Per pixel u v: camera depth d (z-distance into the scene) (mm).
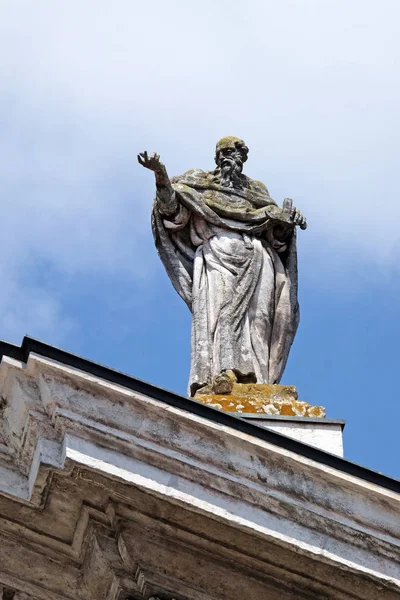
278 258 22719
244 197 22891
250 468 17016
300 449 17188
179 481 16781
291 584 17203
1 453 17109
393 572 17062
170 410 16906
